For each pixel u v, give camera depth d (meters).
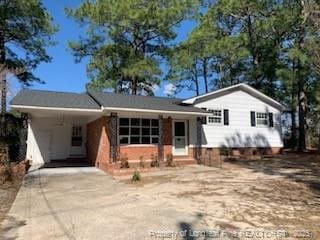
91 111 15.41
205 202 8.09
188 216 6.77
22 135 16.72
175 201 8.28
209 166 16.28
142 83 32.56
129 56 30.25
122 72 29.84
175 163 16.91
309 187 9.98
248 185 10.45
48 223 6.50
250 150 21.42
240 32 29.38
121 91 31.72
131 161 16.98
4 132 17.94
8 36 23.88
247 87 21.61
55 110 14.77
